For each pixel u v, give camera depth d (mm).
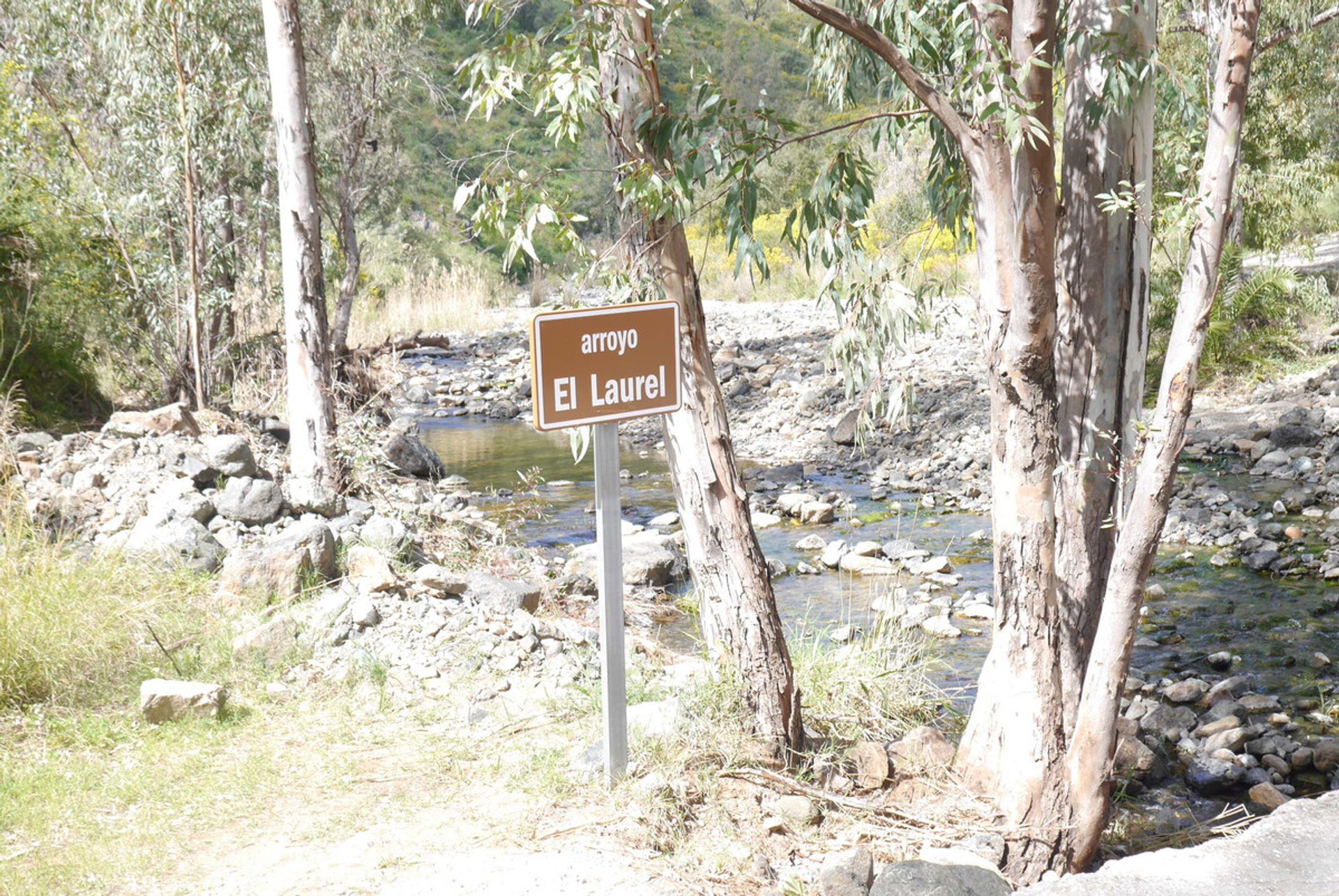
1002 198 3945
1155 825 4820
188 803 4215
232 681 5352
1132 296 4559
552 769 4348
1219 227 3654
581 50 3816
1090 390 4590
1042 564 4113
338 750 4691
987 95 3748
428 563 7297
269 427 10625
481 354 21344
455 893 3498
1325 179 17562
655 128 4191
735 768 4289
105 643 5273
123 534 6688
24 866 3760
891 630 6352
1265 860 3492
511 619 6078
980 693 4375
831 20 3889
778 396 15477
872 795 4402
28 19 11477
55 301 10523
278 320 14711
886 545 9062
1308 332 14992
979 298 4195
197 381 10531
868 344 4508
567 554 8875
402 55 15227
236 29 11188
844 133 5297
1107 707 4020
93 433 8430
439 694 5289
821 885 3566
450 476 12320
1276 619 7195
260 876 3662
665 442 4484
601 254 4289
